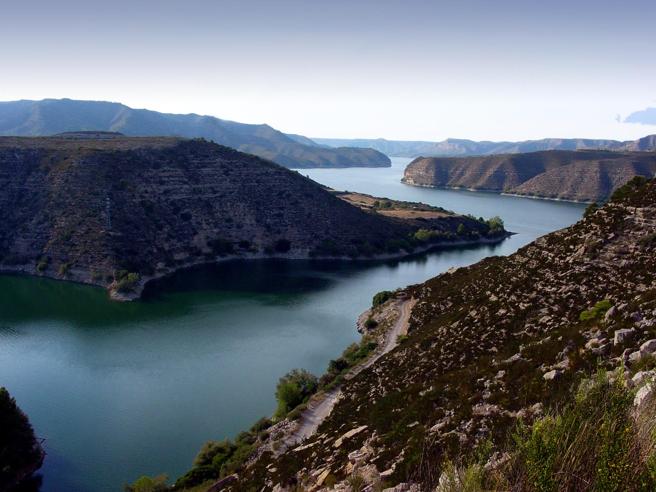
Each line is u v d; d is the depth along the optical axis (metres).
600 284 45.25
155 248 150.00
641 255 46.16
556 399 22.34
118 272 129.38
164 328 98.12
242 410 66.19
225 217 176.50
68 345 88.44
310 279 141.75
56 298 118.12
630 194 55.81
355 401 48.41
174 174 181.25
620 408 12.56
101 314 106.88
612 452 11.23
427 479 20.84
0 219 151.75
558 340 30.27
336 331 97.44
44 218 150.25
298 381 67.31
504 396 26.19
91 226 145.75
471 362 42.56
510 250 189.88
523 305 48.62
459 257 177.00
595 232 53.28
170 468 53.75
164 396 69.81
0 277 134.25
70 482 51.38
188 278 139.50
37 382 73.75
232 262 160.50
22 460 51.81
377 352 72.56
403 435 28.48
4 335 93.12
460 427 25.02
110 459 55.19
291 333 95.94
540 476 11.69
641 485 10.70
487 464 14.93
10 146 172.88
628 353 23.30
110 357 83.12
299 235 178.75
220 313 108.44
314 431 50.62
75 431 60.72
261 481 38.22
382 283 138.50
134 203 160.12
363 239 181.50
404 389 42.16
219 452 53.06
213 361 82.00
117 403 67.69
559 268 52.16
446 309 72.94
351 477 25.97
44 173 164.25
